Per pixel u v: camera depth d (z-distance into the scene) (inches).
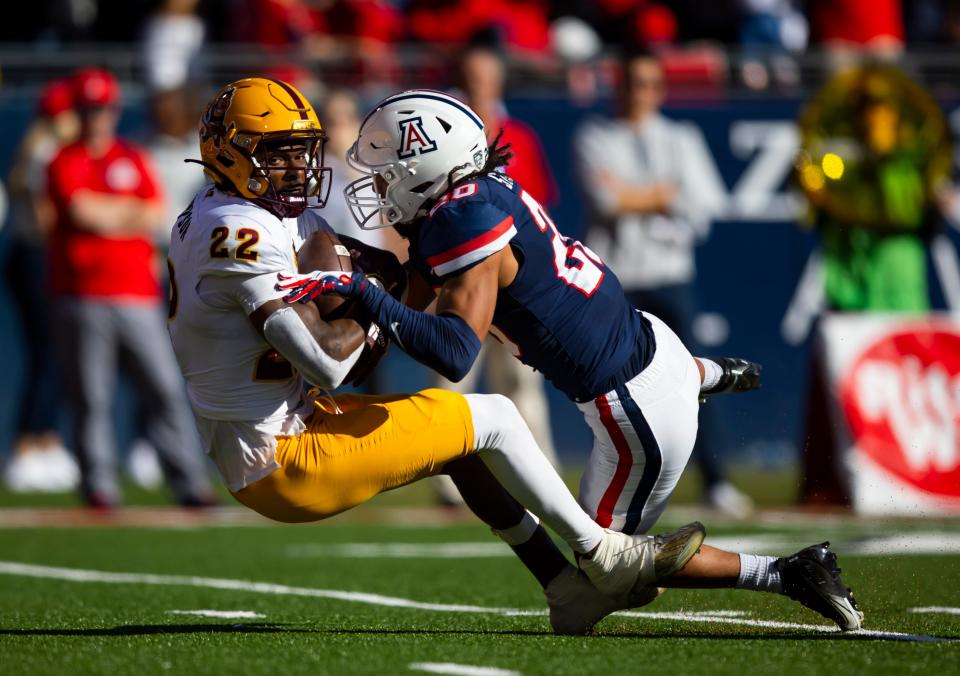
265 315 489.1
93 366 1085.8
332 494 506.9
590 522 514.9
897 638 506.9
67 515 1083.9
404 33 1459.2
